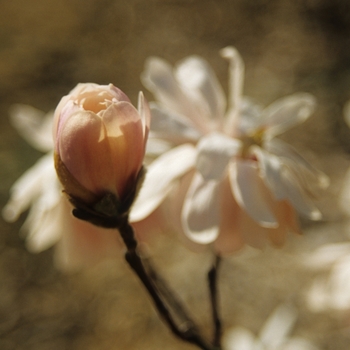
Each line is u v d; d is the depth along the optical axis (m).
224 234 0.64
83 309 1.34
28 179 0.68
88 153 0.57
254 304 1.29
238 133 0.65
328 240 1.31
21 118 0.70
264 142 0.65
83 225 0.66
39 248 0.67
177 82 0.66
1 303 1.36
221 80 1.97
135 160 0.57
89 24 2.27
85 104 0.57
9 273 1.42
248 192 0.63
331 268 0.76
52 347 1.27
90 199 0.57
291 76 1.93
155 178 0.64
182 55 2.12
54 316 1.33
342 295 0.74
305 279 1.29
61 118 0.56
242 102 0.66
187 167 0.64
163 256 1.41
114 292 1.36
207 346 0.65
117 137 0.57
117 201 0.57
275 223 0.63
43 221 0.67
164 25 2.26
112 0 2.41
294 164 0.65
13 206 0.67
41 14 2.32
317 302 0.76
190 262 1.38
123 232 0.58
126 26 2.26
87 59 2.09
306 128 1.72
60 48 2.14
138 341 1.26
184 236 0.64
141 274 0.61
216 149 0.63
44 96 1.91
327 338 1.17
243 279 1.35
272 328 0.83
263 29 2.19
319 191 1.38
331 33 2.10
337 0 2.18
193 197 0.64
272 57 2.04
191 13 2.31
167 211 0.65
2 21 2.28
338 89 1.82
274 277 1.33
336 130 1.70
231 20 2.26
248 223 0.63
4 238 1.48
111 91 0.57
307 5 2.24
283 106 0.65
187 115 0.66
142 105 0.57
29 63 2.05
